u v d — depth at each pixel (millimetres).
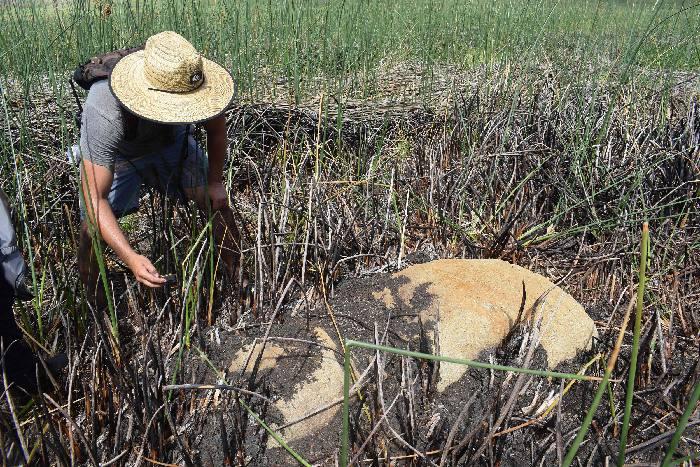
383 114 4488
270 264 2664
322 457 2014
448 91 4867
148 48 2086
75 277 2635
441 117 4492
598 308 2811
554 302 2443
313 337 2305
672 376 2375
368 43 5641
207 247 2572
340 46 5594
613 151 3746
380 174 3719
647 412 2148
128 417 2074
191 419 2072
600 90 4512
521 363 2248
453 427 1933
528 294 2471
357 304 2463
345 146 4180
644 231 1121
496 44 6082
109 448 2047
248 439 2023
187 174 2549
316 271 2605
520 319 2350
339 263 2717
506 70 5023
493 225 3424
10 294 2039
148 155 2426
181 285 2508
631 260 2979
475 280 2514
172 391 2107
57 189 3090
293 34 4840
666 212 3393
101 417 2088
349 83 5012
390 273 2654
